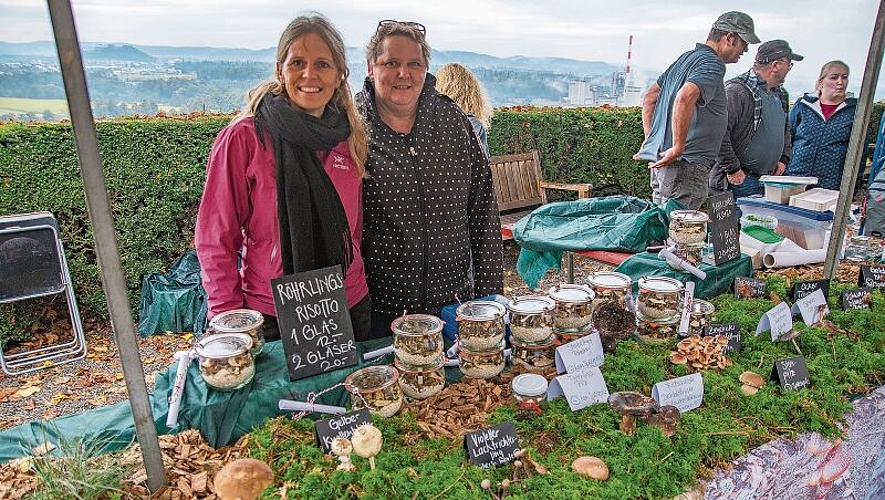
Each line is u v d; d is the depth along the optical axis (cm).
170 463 118
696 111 308
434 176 186
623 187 619
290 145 156
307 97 156
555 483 112
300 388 137
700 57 306
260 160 156
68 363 351
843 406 147
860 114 199
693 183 318
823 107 428
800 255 261
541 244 290
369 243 190
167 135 384
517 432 128
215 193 154
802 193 289
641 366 154
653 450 122
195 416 128
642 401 130
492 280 209
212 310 154
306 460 114
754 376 152
